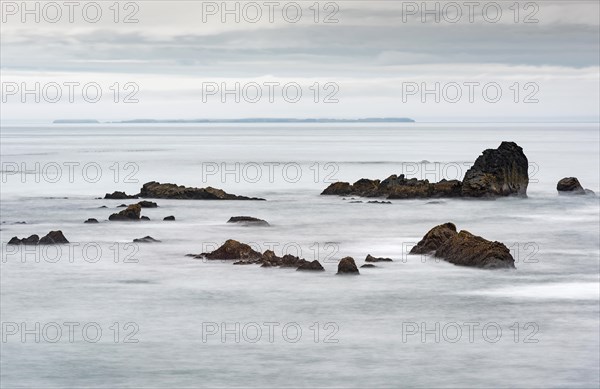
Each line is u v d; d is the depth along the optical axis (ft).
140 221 323.98
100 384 148.97
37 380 151.23
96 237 287.89
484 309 192.75
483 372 153.48
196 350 166.30
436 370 154.61
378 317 186.91
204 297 204.33
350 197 413.39
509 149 395.96
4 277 227.81
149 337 174.50
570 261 246.47
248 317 187.73
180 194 403.13
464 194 390.01
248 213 351.87
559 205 376.68
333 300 200.23
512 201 388.37
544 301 199.21
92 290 213.05
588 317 186.09
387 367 156.04
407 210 360.07
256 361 159.74
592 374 152.46
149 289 213.05
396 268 232.53
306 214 348.79
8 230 307.78
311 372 153.79
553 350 164.96
